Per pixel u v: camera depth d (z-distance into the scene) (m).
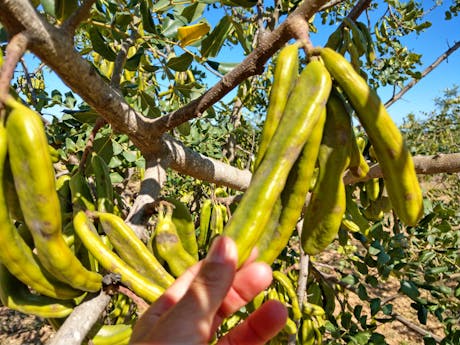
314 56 0.25
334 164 0.24
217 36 0.42
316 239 0.26
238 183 0.61
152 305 0.28
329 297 0.72
